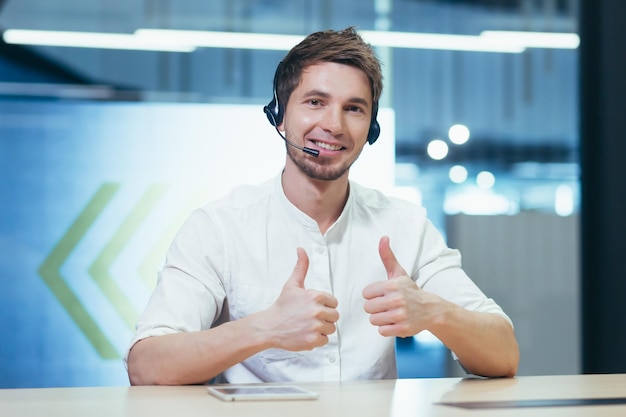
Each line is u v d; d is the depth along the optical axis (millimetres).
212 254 1642
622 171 3814
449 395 1232
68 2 4379
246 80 4473
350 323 1652
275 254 1659
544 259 4590
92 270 4270
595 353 3883
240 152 4406
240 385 1339
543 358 4512
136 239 4309
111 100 4379
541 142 4664
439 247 1776
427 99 4598
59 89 4344
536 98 4684
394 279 1428
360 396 1218
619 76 3814
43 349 4227
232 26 4492
